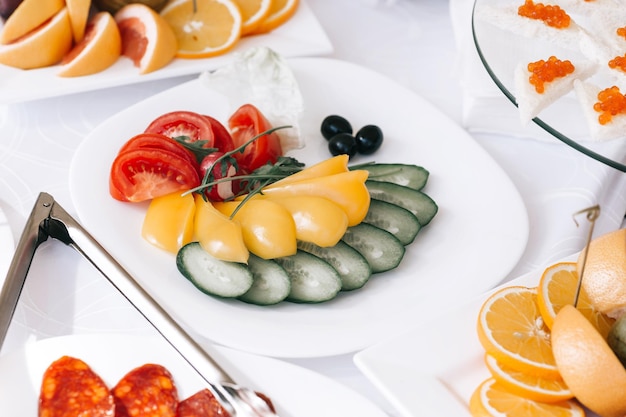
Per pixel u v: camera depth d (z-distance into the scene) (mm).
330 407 739
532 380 731
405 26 1080
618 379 696
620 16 928
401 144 938
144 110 938
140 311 775
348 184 836
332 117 937
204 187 833
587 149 823
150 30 985
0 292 768
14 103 964
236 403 723
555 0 934
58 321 795
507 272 829
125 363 750
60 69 980
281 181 854
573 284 768
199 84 963
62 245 833
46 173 909
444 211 880
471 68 945
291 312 794
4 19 1023
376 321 791
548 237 870
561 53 897
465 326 768
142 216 858
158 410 730
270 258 813
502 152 940
